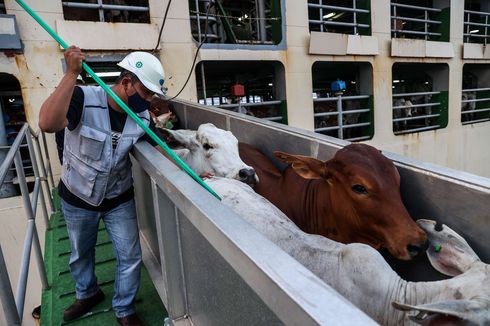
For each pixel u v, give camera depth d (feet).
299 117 21.91
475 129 32.71
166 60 17.48
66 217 5.83
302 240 4.75
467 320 2.74
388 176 5.19
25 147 16.31
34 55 14.88
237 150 8.44
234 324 3.38
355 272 4.11
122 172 5.65
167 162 4.22
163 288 6.08
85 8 17.10
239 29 21.43
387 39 25.32
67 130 5.26
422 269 5.13
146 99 5.41
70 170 5.44
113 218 5.87
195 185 3.33
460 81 31.01
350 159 5.49
